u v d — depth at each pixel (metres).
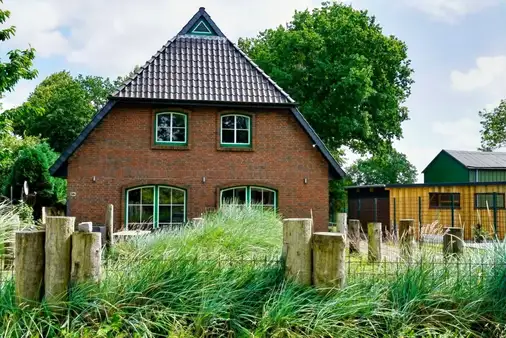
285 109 20.25
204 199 19.61
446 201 24.14
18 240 4.82
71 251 4.86
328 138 33.94
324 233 5.12
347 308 4.87
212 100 19.47
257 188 20.09
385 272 5.52
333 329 4.76
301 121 20.11
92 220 18.88
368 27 32.78
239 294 5.00
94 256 4.84
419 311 5.20
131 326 4.64
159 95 19.22
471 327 5.19
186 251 5.86
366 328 4.89
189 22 21.39
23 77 17.00
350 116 31.31
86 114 49.44
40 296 4.84
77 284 4.79
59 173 19.53
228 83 20.14
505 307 5.30
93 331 4.52
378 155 35.22
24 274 4.79
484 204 23.06
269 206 20.09
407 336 4.82
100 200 19.00
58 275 4.79
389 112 32.75
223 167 19.78
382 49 32.25
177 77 19.94
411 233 8.12
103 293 4.77
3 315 4.66
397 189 26.08
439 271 5.58
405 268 5.54
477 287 5.44
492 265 5.62
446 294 5.30
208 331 4.77
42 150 28.52
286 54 31.80
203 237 9.23
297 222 5.12
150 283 4.94
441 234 7.82
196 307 4.84
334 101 30.95
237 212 12.81
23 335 4.40
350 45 31.50
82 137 18.81
